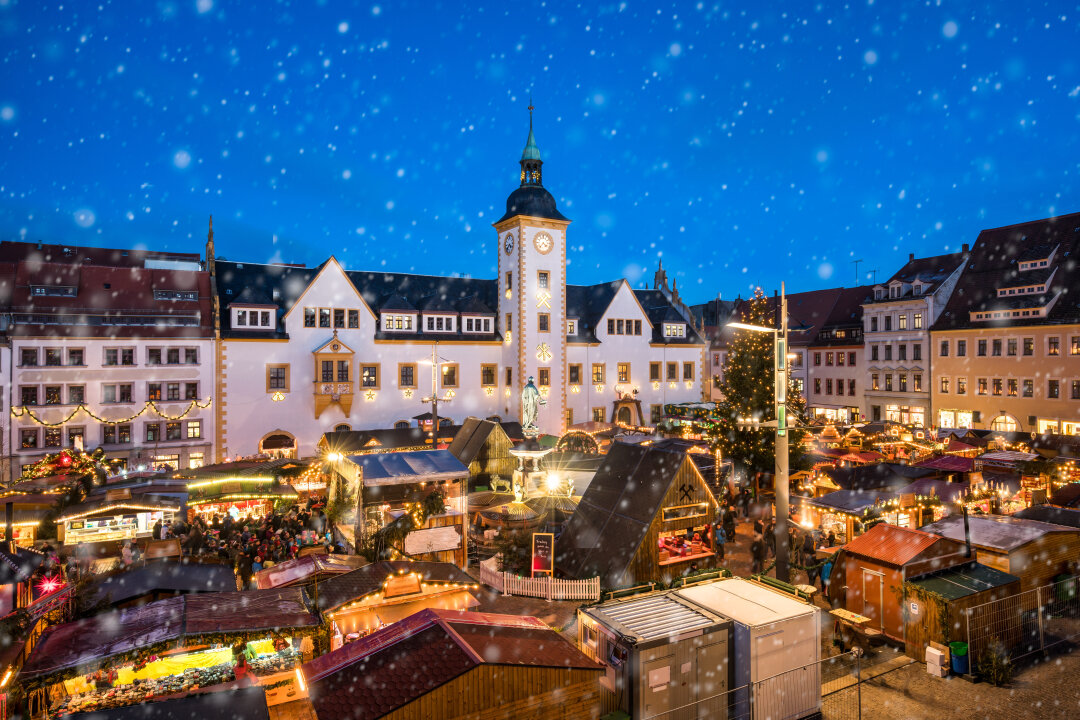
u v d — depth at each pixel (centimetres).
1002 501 2800
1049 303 4988
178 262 5456
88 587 1600
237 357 4594
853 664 1588
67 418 4088
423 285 5778
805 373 7244
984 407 5397
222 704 1016
